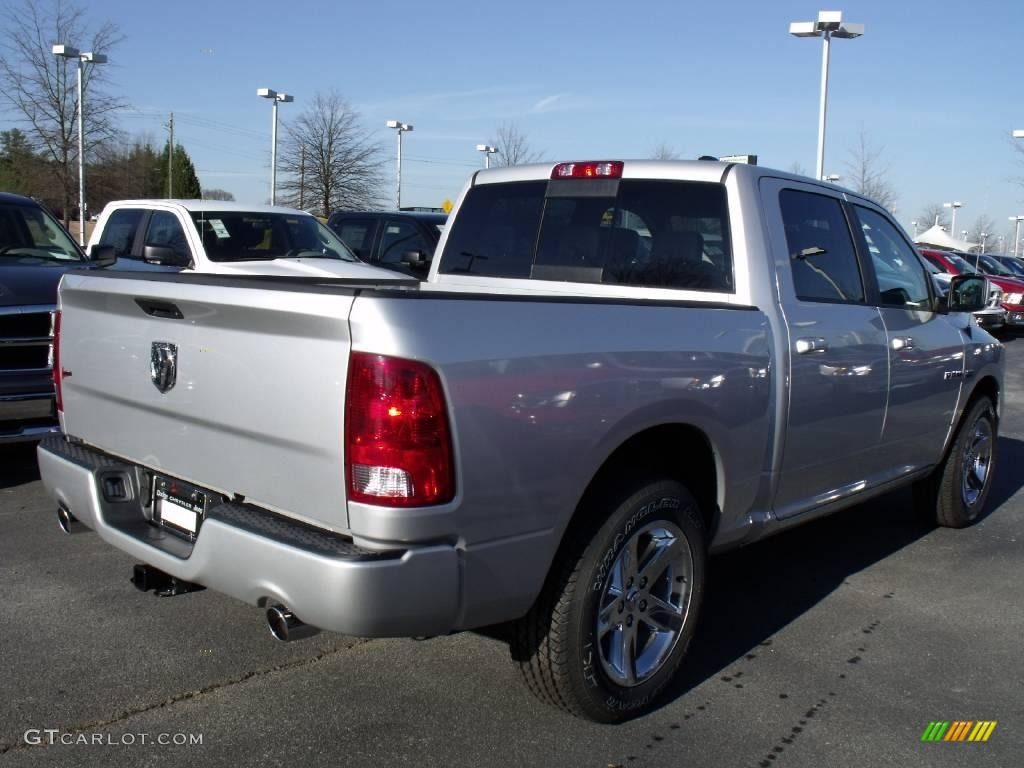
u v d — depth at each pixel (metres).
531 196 5.02
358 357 2.78
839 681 4.01
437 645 4.20
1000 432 10.04
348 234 13.26
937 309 5.56
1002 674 4.12
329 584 2.76
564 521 3.18
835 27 24.08
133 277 3.53
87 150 32.19
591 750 3.39
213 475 3.28
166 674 3.85
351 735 3.43
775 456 4.16
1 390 6.35
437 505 2.82
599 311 3.33
